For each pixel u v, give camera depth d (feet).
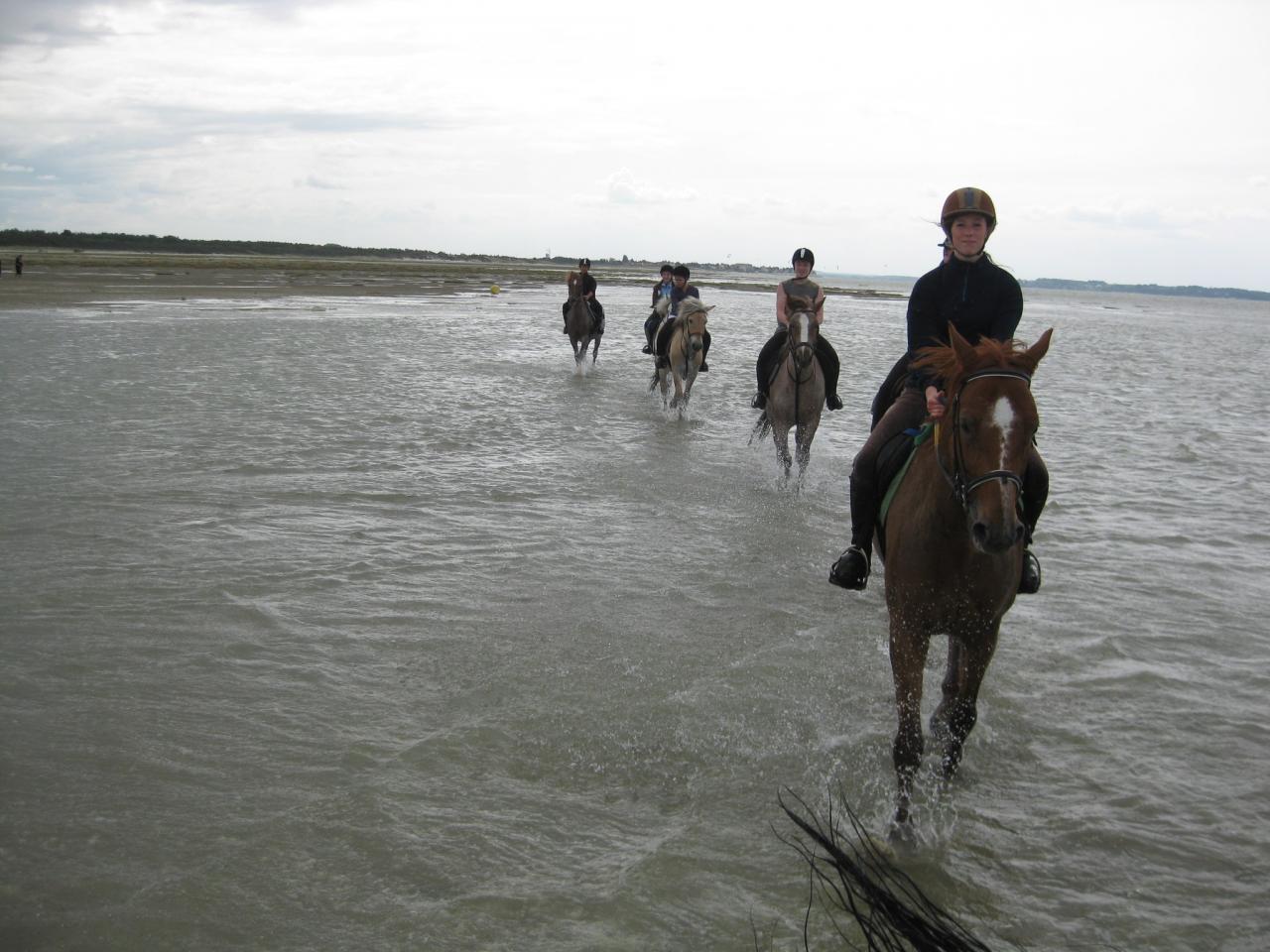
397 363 66.13
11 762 14.01
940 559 13.01
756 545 26.61
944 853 13.01
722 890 12.00
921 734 13.16
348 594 21.53
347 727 15.60
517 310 139.13
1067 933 11.51
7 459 32.71
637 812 13.67
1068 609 22.44
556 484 32.73
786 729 16.21
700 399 55.01
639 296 225.76
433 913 11.24
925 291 15.33
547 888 11.83
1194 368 95.55
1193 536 28.89
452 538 26.08
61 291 140.87
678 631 20.30
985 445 11.66
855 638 20.33
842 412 51.83
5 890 11.22
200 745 14.78
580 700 16.92
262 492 29.86
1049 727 16.70
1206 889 12.44
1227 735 16.60
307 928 10.91
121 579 21.72
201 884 11.53
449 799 13.66
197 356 65.21
